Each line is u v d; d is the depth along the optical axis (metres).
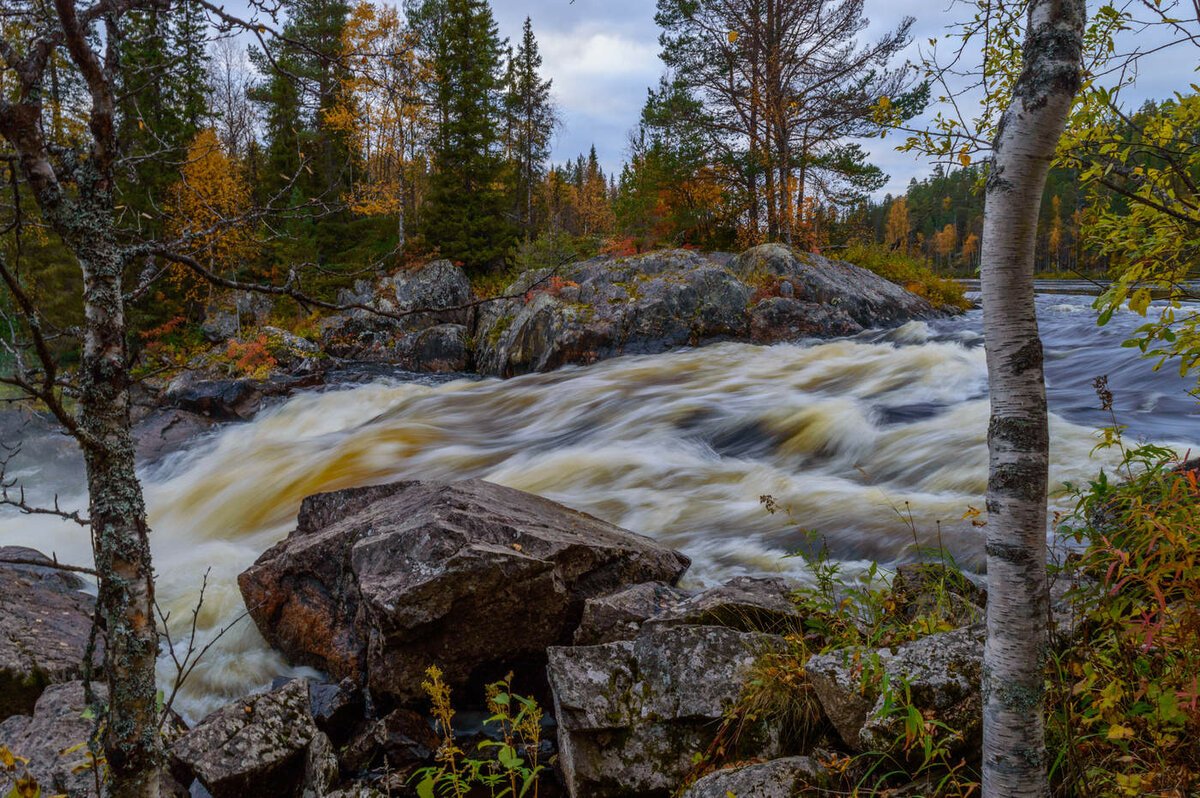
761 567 6.69
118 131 2.24
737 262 20.84
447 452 12.48
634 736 3.90
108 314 2.15
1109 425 9.14
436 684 4.12
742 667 4.05
